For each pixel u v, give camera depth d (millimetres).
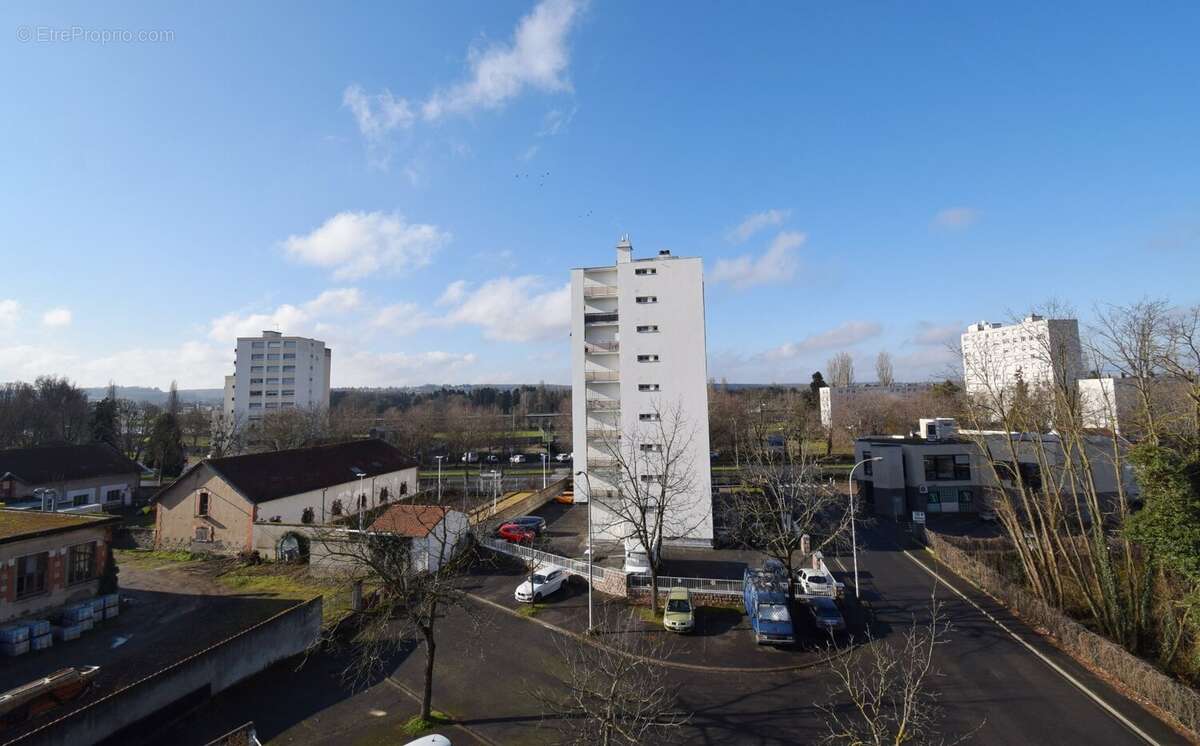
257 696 21797
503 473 84938
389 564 22188
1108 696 21922
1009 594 32000
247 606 31562
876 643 26953
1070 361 32625
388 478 58344
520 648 26344
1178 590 25984
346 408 129750
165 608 31516
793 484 38625
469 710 20891
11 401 88938
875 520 53938
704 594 32469
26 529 29109
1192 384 24719
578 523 52156
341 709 20922
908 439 62062
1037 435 34844
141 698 18547
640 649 26203
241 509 41156
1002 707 21125
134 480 61969
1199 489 22672
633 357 47938
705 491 45875
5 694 20406
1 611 26969
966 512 55844
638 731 17766
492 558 38875
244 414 107188
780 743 18750
